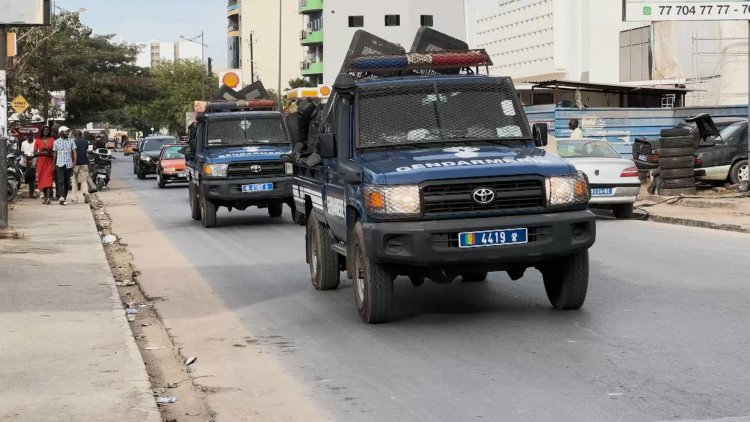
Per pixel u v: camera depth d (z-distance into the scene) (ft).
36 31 162.09
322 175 38.68
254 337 31.94
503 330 31.14
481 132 34.96
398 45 40.11
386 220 30.81
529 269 44.91
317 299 39.19
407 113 35.06
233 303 39.09
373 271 32.14
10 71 150.51
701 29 155.12
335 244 38.99
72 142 95.91
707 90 150.92
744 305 34.47
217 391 24.93
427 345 29.43
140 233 71.20
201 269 50.03
